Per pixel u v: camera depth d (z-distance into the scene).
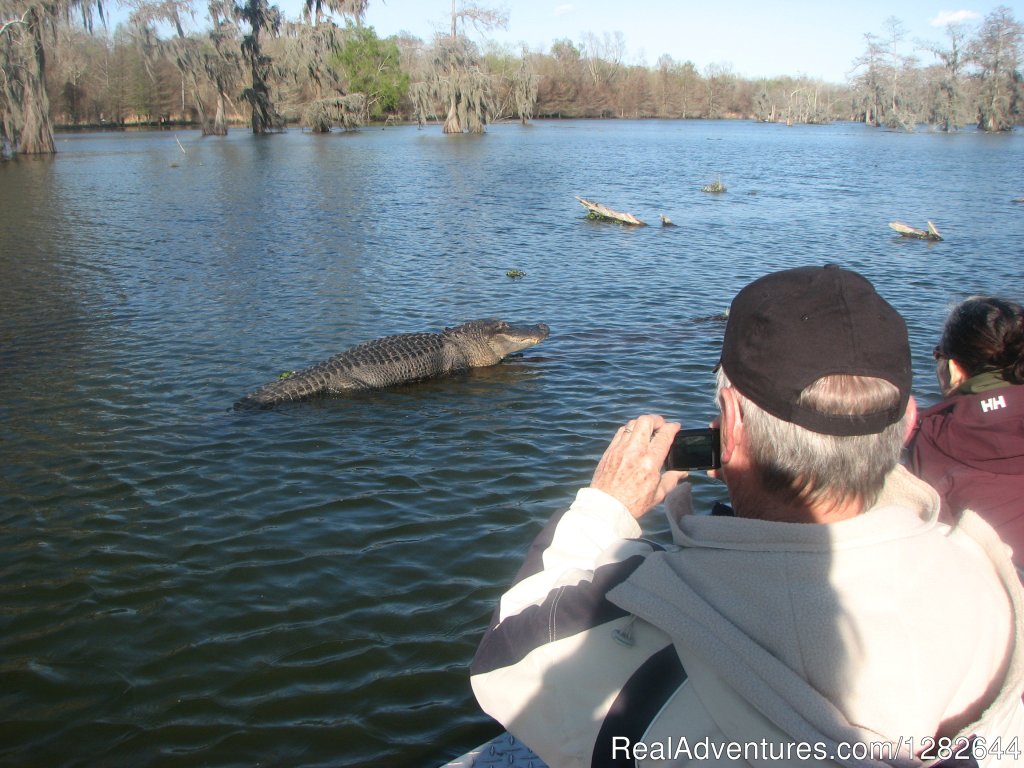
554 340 11.76
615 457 2.12
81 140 68.94
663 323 12.61
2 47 50.78
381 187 33.03
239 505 6.80
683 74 139.00
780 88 138.75
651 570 1.62
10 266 17.27
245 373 10.31
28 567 5.89
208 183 34.62
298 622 5.25
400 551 6.08
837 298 1.61
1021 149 62.47
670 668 1.56
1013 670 1.57
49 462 7.61
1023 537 3.08
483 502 6.84
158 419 8.71
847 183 36.09
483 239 20.72
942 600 1.54
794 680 1.44
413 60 104.62
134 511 6.71
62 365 10.55
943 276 16.27
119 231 22.09
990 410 3.12
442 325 12.75
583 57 133.62
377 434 8.32
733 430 1.73
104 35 87.25
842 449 1.56
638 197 30.33
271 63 77.75
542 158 49.34
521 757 2.79
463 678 4.73
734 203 28.80
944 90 95.12
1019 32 93.00
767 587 1.53
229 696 4.59
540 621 1.72
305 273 16.61
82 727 4.37
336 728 4.35
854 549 1.53
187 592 5.58
